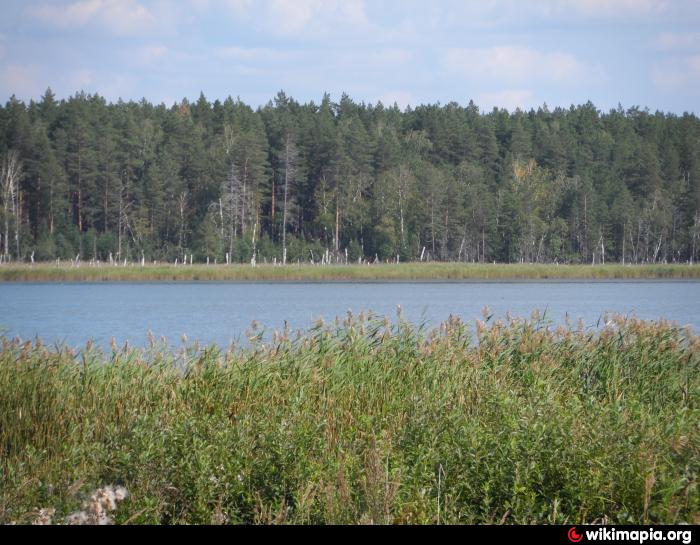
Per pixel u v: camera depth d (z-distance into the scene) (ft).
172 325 182.19
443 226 521.65
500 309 217.97
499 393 57.72
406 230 519.19
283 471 45.21
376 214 524.11
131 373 69.41
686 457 44.91
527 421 48.29
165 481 45.11
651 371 76.89
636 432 48.44
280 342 76.69
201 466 44.39
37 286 347.56
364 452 49.34
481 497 44.55
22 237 477.77
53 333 167.53
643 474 42.50
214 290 323.78
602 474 43.32
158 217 513.04
